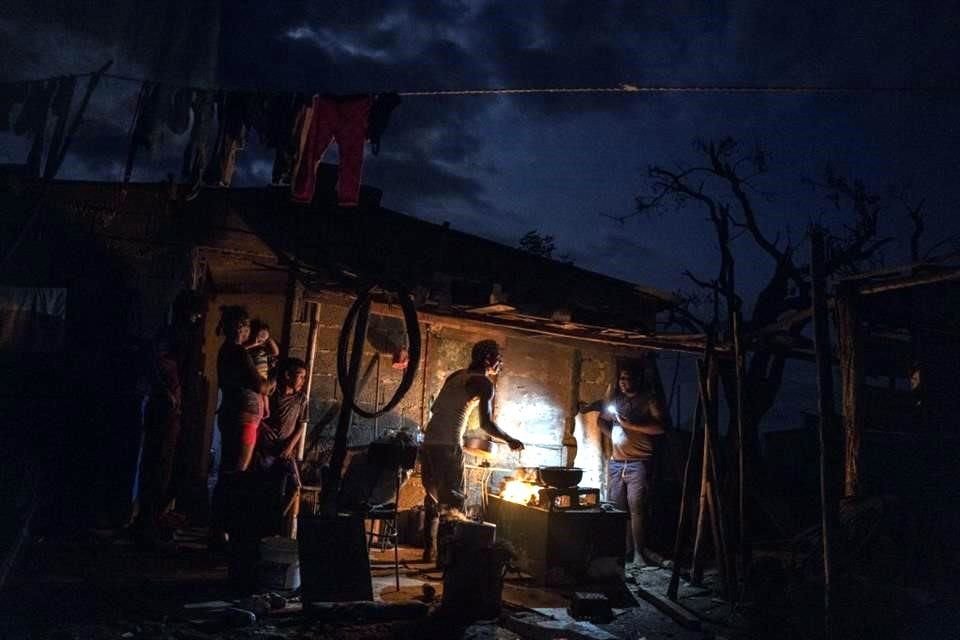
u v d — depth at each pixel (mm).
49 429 7680
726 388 13094
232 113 5848
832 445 5539
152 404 7371
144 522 7270
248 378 7375
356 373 6637
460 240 9703
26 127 5254
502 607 6258
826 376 5609
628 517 7496
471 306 8367
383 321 9055
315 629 5398
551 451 9695
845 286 8281
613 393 10117
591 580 7250
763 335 9109
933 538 7223
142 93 5461
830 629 5348
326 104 6078
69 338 8289
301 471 8297
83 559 6695
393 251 9359
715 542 7172
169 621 5320
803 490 13094
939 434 8914
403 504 8734
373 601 5949
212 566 6855
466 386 7492
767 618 6164
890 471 8836
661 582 7695
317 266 8359
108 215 8602
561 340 9961
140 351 8125
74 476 7664
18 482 6461
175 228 8766
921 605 6125
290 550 6273
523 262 10102
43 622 5051
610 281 10648
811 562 7027
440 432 7457
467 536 6066
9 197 8070
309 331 8586
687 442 11281
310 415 8625
